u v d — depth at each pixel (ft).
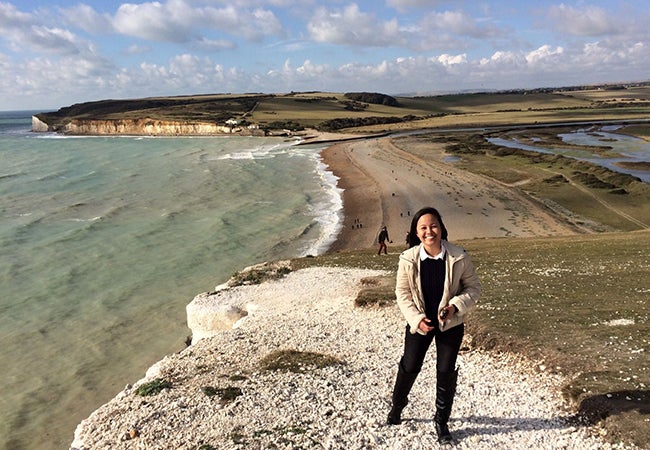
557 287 50.62
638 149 347.15
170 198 212.43
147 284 112.27
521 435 22.36
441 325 18.80
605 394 24.44
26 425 62.23
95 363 77.71
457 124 596.29
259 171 290.97
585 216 168.76
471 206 185.57
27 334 87.76
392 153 359.25
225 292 70.28
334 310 54.90
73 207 192.65
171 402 29.37
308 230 160.97
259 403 27.73
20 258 130.11
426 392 27.63
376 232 158.10
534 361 31.40
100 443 26.30
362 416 24.86
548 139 429.79
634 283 49.88
